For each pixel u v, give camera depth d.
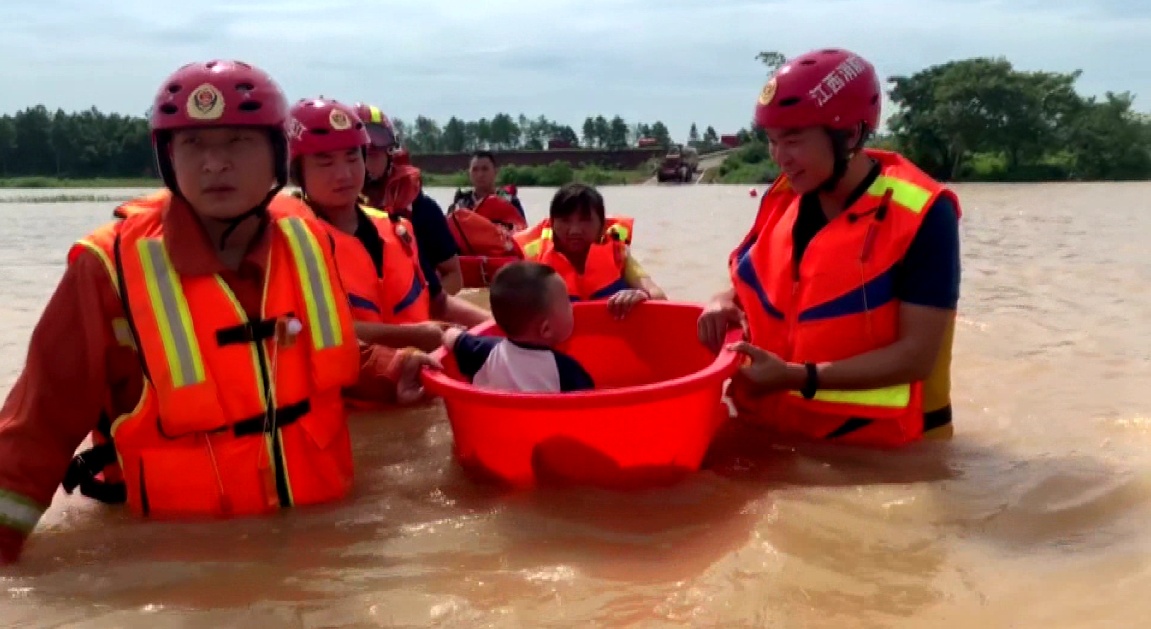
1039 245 10.29
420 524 2.61
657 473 2.88
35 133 79.38
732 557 2.30
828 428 3.31
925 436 3.34
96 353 2.58
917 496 2.72
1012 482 2.85
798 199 3.45
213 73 2.54
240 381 2.68
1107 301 6.35
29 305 6.70
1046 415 3.64
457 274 5.70
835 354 3.25
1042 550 2.37
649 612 2.04
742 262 3.59
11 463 2.52
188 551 2.46
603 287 5.26
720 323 3.47
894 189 3.18
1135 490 2.74
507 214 8.73
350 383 2.90
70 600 2.19
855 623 1.99
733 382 3.61
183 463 2.68
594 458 2.82
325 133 3.95
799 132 3.16
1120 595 2.11
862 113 3.13
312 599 2.15
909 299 3.15
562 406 2.66
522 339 3.15
